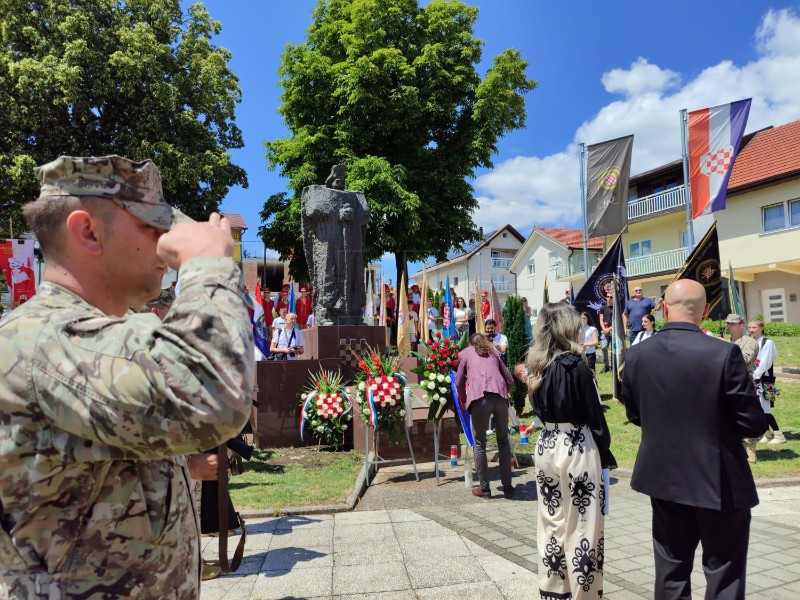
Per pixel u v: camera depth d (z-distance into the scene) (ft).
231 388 3.31
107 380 3.22
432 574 13.05
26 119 57.11
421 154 69.26
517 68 67.82
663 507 9.23
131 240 3.97
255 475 23.68
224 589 12.43
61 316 3.55
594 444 10.62
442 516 18.07
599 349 61.98
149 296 4.35
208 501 11.35
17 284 42.57
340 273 34.30
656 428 9.30
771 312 81.30
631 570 13.17
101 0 61.93
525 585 12.30
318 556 14.46
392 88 67.72
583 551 10.21
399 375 23.67
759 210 79.56
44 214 3.87
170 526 3.86
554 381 10.65
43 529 3.39
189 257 3.75
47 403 3.26
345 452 28.48
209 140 69.00
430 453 26.91
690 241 48.32
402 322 38.83
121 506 3.57
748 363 27.40
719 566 8.61
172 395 3.18
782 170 75.46
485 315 48.67
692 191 47.85
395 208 61.21
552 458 10.57
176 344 3.29
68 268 3.92
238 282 3.75
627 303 39.29
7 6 58.34
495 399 20.40
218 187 67.51
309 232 35.09
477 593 11.93
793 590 11.96
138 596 3.59
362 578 12.90
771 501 19.54
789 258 75.25
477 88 68.13
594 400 10.53
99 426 3.21
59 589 3.35
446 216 69.62
